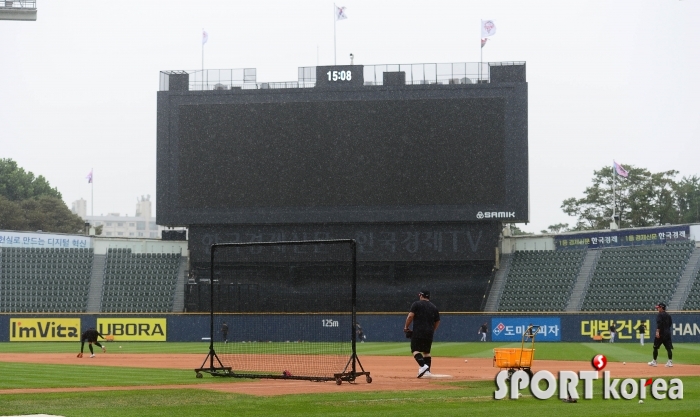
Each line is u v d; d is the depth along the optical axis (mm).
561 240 61000
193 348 44531
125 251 62094
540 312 53469
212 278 22953
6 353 39875
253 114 52531
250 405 14664
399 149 51781
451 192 51562
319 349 38094
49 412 13891
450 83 52188
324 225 53875
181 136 52969
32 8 32938
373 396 16078
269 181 52500
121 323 54344
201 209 52906
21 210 104000
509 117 51438
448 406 14484
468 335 52719
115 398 15969
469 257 53188
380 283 55188
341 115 52031
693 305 54281
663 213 88875
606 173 90062
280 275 55344
